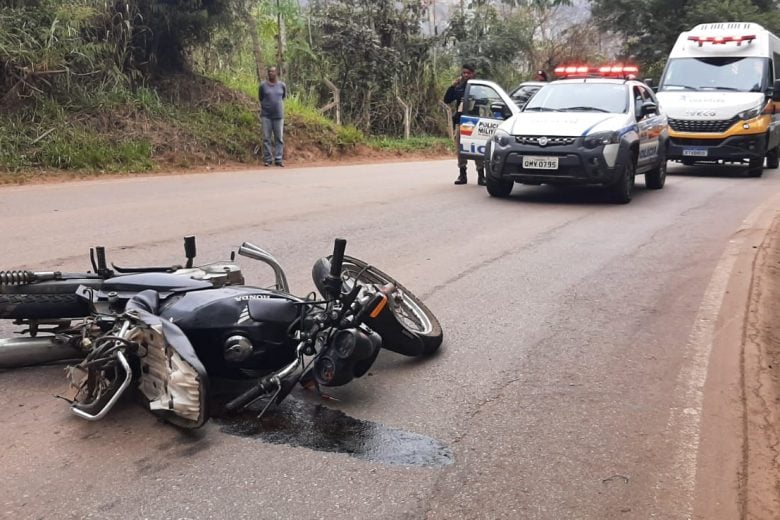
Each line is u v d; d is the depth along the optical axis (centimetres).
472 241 888
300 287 664
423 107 2716
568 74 1691
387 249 834
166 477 360
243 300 425
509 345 551
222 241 845
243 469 369
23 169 1414
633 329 588
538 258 811
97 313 436
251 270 720
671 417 437
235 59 2192
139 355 396
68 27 1636
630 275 746
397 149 2300
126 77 1744
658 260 811
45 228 892
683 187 1449
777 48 1902
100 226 914
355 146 2150
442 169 1778
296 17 2506
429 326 537
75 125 1584
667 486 363
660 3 3353
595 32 3516
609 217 1070
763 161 1666
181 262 743
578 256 823
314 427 416
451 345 549
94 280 466
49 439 392
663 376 497
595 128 1150
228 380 465
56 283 454
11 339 461
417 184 1430
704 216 1091
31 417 415
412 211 1090
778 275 754
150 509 334
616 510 343
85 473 361
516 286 701
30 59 1562
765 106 1656
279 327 425
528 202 1201
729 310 637
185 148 1681
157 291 441
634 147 1220
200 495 346
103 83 1703
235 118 1873
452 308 633
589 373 501
